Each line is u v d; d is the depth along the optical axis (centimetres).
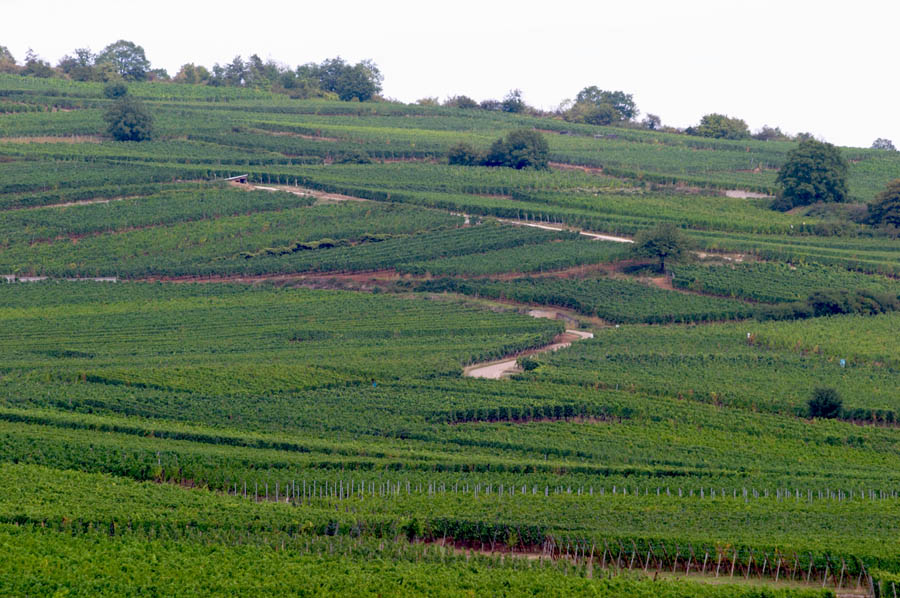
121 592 19000
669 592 19775
